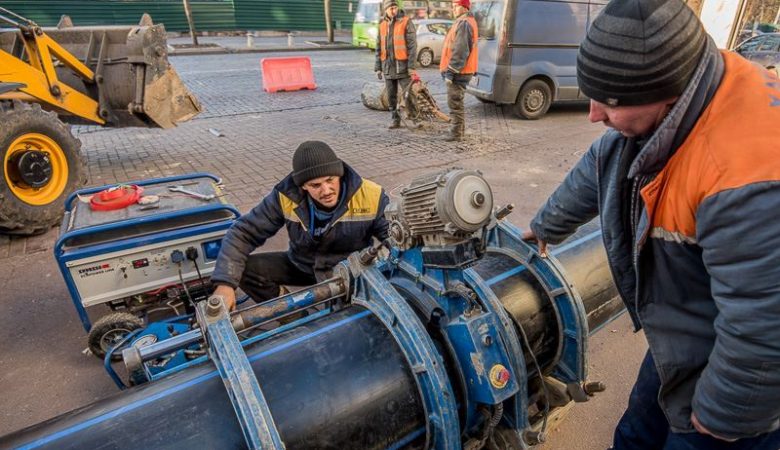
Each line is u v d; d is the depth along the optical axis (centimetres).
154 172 542
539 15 789
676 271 117
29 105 411
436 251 137
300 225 230
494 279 177
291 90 1079
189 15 1750
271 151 625
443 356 144
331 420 122
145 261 245
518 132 764
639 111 101
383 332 141
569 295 172
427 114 765
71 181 433
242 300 282
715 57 99
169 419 114
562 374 186
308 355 131
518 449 149
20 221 385
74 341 275
